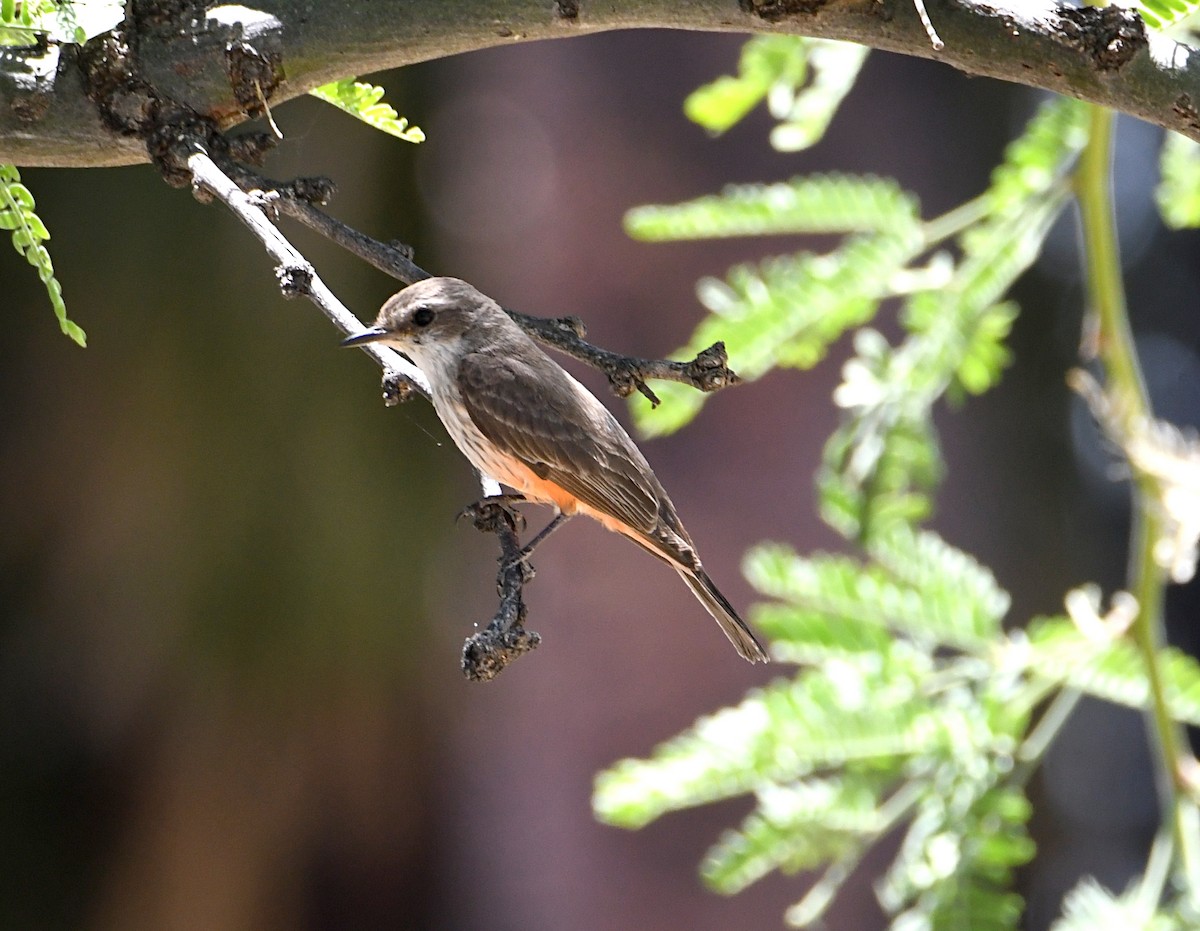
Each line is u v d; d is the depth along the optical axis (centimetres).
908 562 810
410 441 1245
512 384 877
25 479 1202
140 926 1295
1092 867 1947
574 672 1520
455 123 1456
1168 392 1977
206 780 1270
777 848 720
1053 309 1803
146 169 1183
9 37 546
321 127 1256
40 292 1187
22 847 1270
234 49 539
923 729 734
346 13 542
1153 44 506
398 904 1410
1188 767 762
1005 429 1766
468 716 1400
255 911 1319
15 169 534
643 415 813
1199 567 1891
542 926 1516
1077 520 1806
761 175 1566
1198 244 1939
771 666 1535
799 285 802
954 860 710
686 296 1553
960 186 1633
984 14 510
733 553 1528
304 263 479
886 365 839
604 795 726
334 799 1323
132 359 1187
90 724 1252
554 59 1527
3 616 1220
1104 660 782
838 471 838
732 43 1553
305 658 1242
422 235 1355
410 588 1255
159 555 1212
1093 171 810
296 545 1222
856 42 530
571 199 1531
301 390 1212
